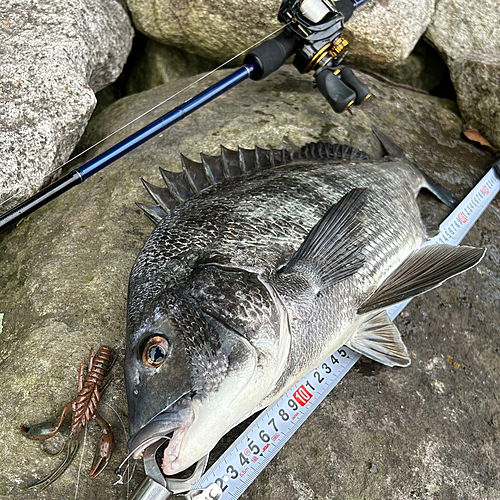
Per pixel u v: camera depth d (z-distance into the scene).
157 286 0.29
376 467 0.35
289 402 0.36
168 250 0.31
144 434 0.25
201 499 0.31
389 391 0.38
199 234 0.31
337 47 0.51
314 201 0.36
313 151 0.47
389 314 0.42
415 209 0.45
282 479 0.33
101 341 0.36
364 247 0.37
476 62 0.61
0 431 0.33
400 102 0.63
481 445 0.38
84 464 0.32
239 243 0.32
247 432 0.34
